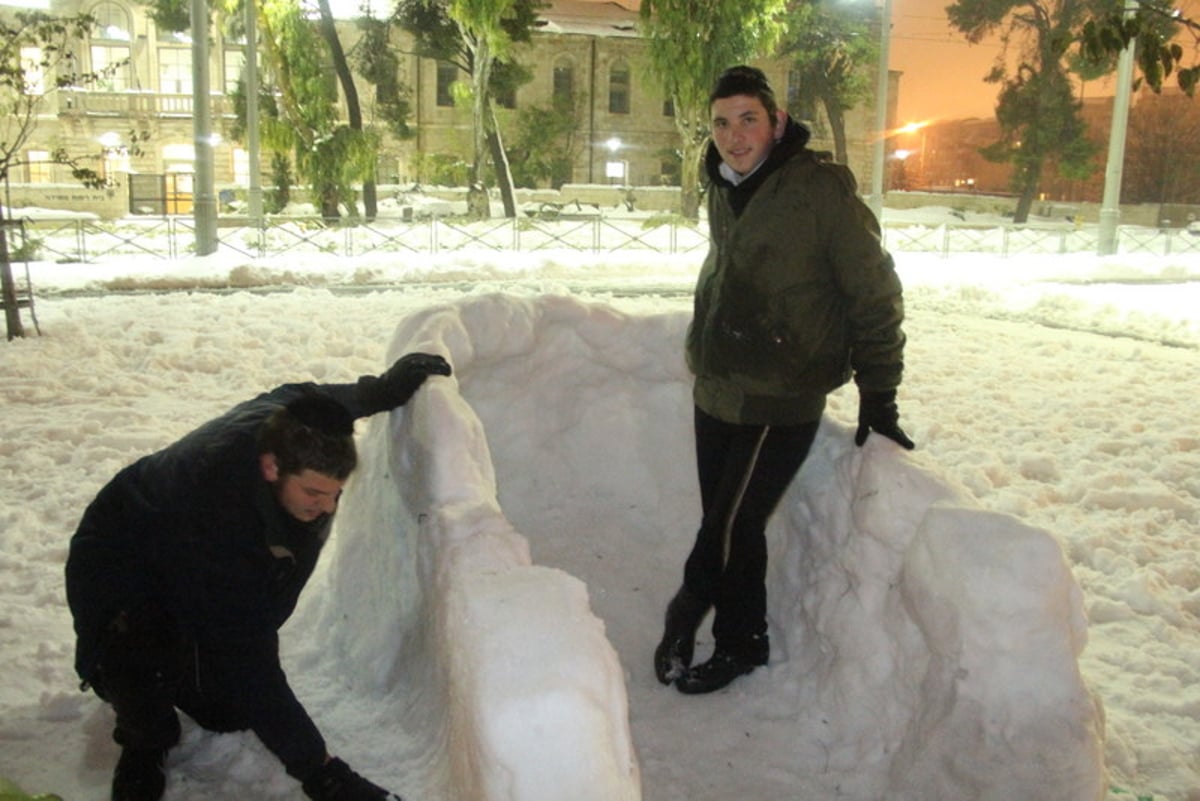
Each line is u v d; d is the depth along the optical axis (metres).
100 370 8.36
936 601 2.75
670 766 3.06
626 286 16.95
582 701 2.02
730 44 26.03
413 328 3.77
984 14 39.75
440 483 2.79
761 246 3.19
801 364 3.26
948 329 12.55
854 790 2.93
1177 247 27.39
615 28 47.81
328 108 27.02
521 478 4.27
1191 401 8.66
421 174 40.41
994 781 2.57
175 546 2.49
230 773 2.92
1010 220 41.59
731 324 3.29
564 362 4.30
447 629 2.38
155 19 30.19
